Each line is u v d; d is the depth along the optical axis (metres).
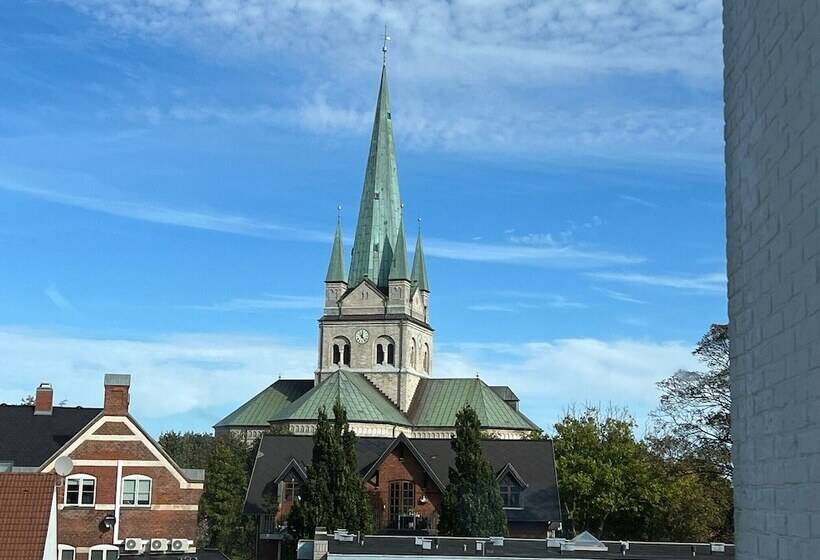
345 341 162.00
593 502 100.25
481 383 159.38
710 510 89.12
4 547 40.56
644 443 101.88
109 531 66.25
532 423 156.38
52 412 77.75
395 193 168.88
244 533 113.38
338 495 79.69
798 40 10.95
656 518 98.56
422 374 166.38
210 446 146.12
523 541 58.19
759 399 12.45
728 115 14.32
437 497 97.31
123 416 67.75
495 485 80.75
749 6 13.04
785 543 11.31
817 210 10.29
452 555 50.84
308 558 56.31
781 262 11.52
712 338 66.88
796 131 11.00
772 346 11.86
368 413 143.38
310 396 144.38
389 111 171.62
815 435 10.30
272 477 106.19
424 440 107.44
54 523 44.22
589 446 103.50
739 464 13.52
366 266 165.00
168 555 60.72
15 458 73.00
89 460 66.94
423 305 170.38
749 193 13.01
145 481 67.44
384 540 59.72
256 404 158.88
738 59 13.66
